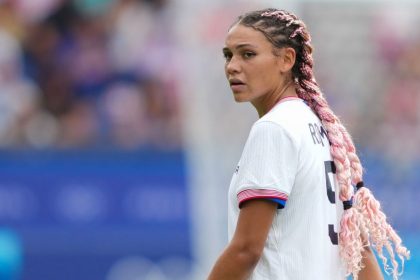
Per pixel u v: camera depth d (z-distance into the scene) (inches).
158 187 1657.2
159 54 1823.3
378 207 469.4
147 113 1766.7
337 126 466.3
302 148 437.1
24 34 1761.8
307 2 2011.6
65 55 1764.3
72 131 1710.1
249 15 457.1
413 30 2043.6
